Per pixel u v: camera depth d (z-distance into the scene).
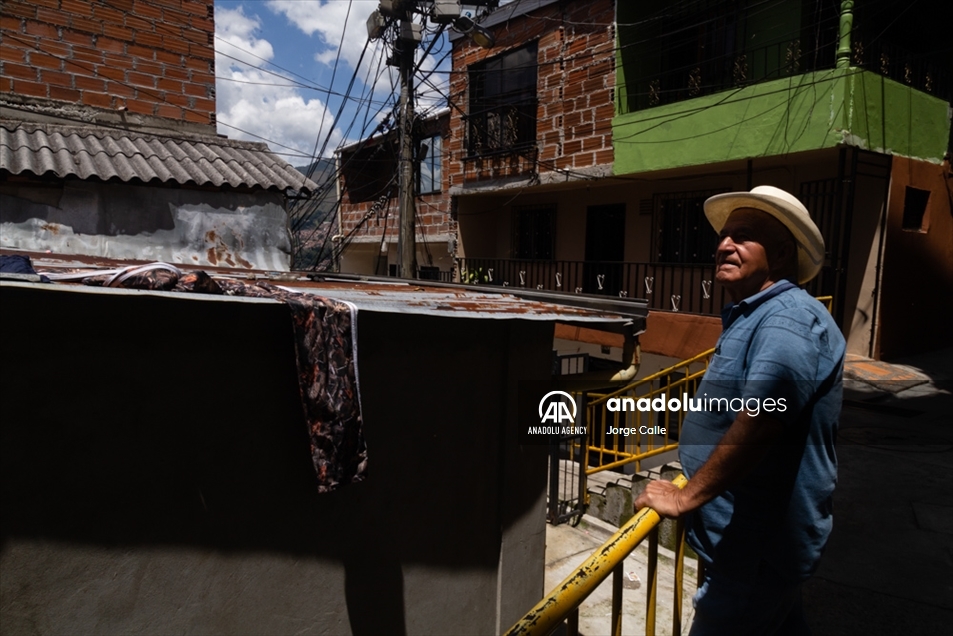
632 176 11.72
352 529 2.96
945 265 10.73
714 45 11.07
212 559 2.51
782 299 1.81
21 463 2.07
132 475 2.29
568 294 3.88
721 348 1.94
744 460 1.63
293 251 7.71
